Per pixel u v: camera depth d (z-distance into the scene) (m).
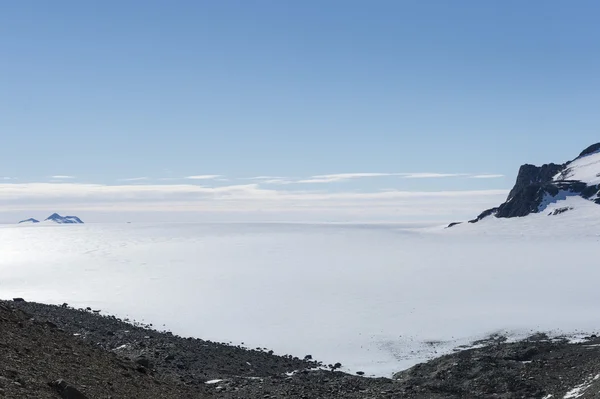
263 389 51.78
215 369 59.66
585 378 55.25
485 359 65.44
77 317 73.62
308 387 54.53
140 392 29.36
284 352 88.00
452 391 56.75
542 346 72.00
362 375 72.31
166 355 60.66
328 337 99.62
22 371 24.11
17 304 74.56
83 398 23.66
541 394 53.72
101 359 33.19
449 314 117.19
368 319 116.12
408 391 56.12
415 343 93.38
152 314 114.38
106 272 187.12
